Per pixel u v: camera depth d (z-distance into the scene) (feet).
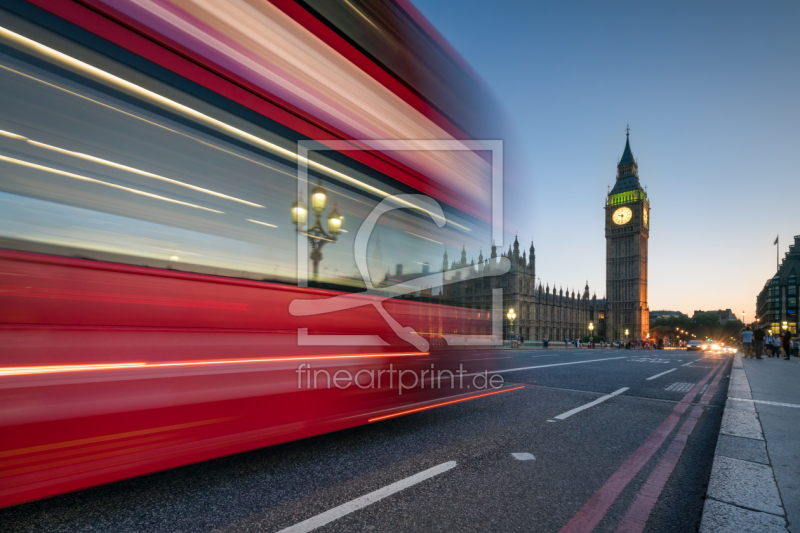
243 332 9.75
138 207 7.99
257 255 10.06
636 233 405.80
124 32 7.89
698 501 10.96
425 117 15.74
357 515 9.46
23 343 6.72
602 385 32.22
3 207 6.59
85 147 7.38
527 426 18.37
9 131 6.66
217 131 9.18
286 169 10.68
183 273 8.67
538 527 9.20
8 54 6.71
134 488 10.71
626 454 14.79
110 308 7.69
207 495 10.35
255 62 10.03
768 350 89.86
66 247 7.20
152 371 8.18
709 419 21.04
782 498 9.22
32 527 8.54
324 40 11.87
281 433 10.44
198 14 9.04
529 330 296.92
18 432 6.60
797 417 17.34
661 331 547.90
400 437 16.08
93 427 7.39
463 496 10.71
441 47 17.29
